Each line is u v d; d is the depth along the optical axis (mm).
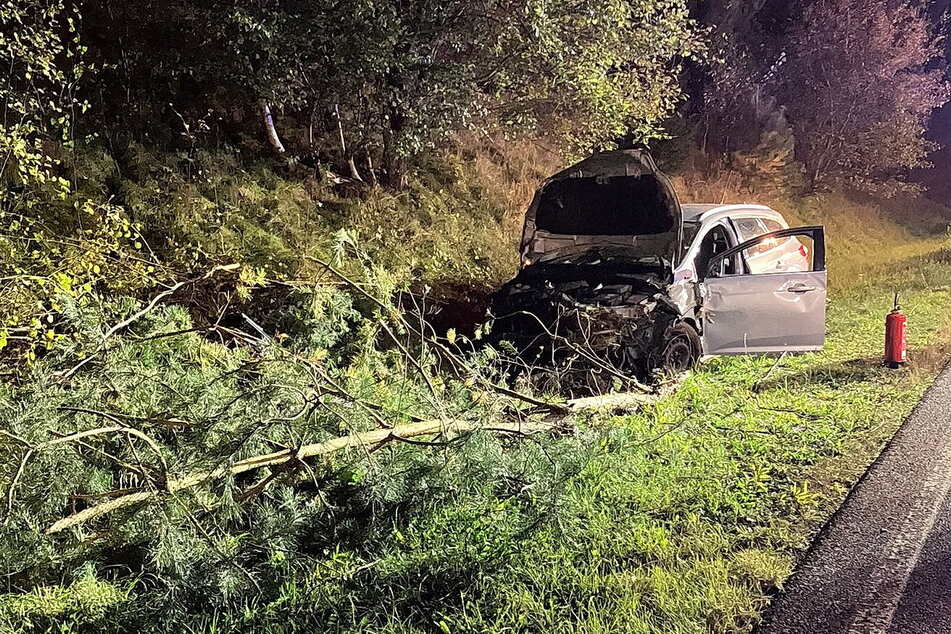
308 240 9609
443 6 10164
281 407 4312
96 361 4531
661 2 11367
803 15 28312
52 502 3578
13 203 7449
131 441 3777
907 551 4051
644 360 7605
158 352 5066
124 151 10039
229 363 5141
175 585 3375
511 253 12711
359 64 9992
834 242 21688
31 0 8273
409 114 10867
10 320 5359
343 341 6195
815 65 28516
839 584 3746
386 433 4410
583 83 10969
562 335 7469
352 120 11664
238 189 10055
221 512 3779
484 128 12734
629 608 3455
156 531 3465
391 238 10852
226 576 3414
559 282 8188
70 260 6422
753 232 9398
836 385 7375
